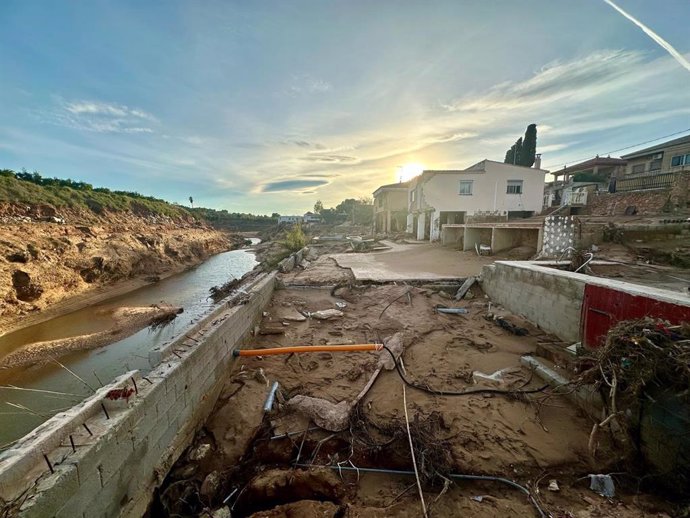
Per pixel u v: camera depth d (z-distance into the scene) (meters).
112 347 9.17
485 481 2.94
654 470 2.80
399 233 28.28
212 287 16.81
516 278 7.14
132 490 2.74
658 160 23.48
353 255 16.86
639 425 2.93
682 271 6.94
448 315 7.54
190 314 12.23
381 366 5.13
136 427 2.80
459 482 2.94
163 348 3.77
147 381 3.19
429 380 4.75
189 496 3.03
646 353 2.83
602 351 3.27
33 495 1.87
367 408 4.07
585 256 7.51
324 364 5.39
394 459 3.20
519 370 4.95
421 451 3.17
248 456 3.46
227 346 5.16
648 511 2.55
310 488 2.96
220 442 3.72
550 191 29.36
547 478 2.95
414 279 9.80
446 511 2.64
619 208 17.44
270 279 9.35
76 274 14.41
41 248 13.73
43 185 25.19
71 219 21.58
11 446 2.15
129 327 10.73
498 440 3.43
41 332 10.31
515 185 22.70
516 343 5.95
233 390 4.75
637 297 4.04
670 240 9.07
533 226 10.82
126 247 19.08
